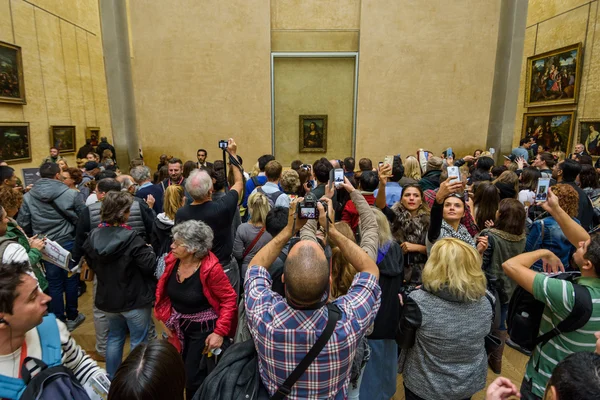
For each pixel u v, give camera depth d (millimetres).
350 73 10281
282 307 1344
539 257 1867
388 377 2430
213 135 10039
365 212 2139
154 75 9820
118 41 9617
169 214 3211
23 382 1232
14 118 9266
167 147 10047
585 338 1630
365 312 1411
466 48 9859
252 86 9922
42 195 3746
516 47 9758
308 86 10344
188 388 2496
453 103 10023
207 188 2648
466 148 10180
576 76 12336
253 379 1466
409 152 10219
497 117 10156
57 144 10844
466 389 1892
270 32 9852
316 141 10453
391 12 9758
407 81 9977
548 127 13891
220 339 2342
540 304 1849
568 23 12867
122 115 9828
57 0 11117
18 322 1212
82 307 4496
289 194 4188
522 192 4289
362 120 10141
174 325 2467
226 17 9711
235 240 3178
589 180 4754
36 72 10094
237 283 3033
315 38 10078
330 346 1289
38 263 2934
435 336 1865
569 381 1033
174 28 9703
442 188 2383
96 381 1501
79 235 3082
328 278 1333
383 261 2309
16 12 9312
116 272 2613
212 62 9820
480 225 3705
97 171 6508
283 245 1636
